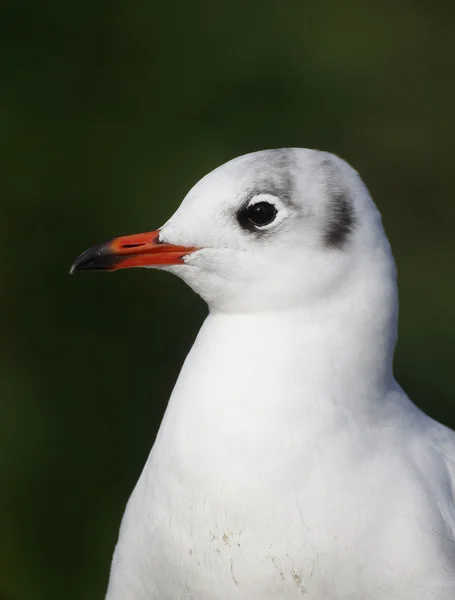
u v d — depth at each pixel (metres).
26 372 3.31
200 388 2.83
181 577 2.83
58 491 3.16
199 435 2.82
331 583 2.82
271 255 2.83
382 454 2.83
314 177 2.83
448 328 3.49
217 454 2.82
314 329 2.83
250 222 2.83
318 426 2.82
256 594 2.82
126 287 3.41
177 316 3.37
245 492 2.82
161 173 3.56
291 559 2.82
